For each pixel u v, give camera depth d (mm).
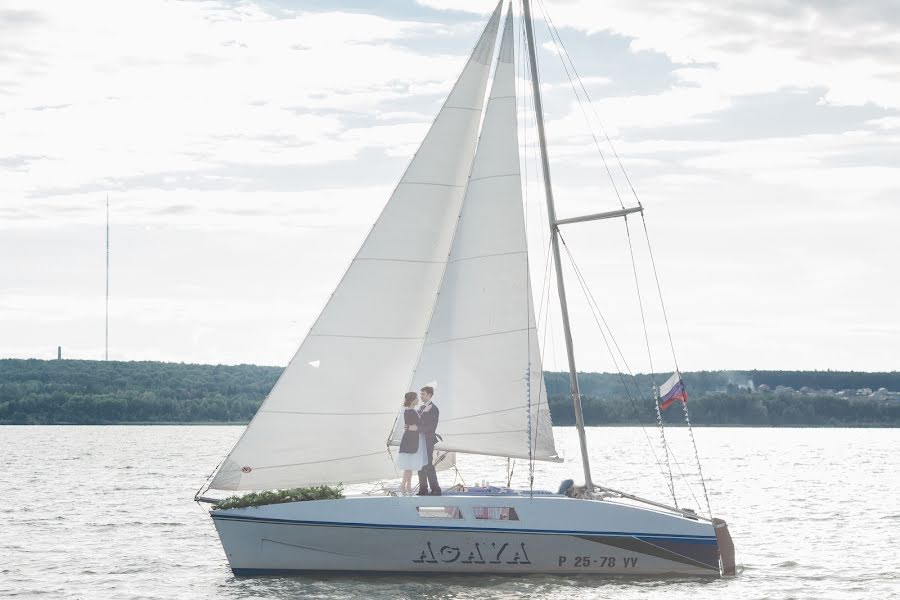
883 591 39656
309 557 37625
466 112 40562
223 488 38625
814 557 47906
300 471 39125
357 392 39562
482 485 40219
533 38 38938
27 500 74812
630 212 38594
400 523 37000
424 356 39156
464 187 40500
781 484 95812
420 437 38219
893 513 67875
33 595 39344
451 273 39406
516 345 39156
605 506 37656
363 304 39781
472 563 37469
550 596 35750
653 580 38406
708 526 38312
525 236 39531
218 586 39844
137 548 50719
